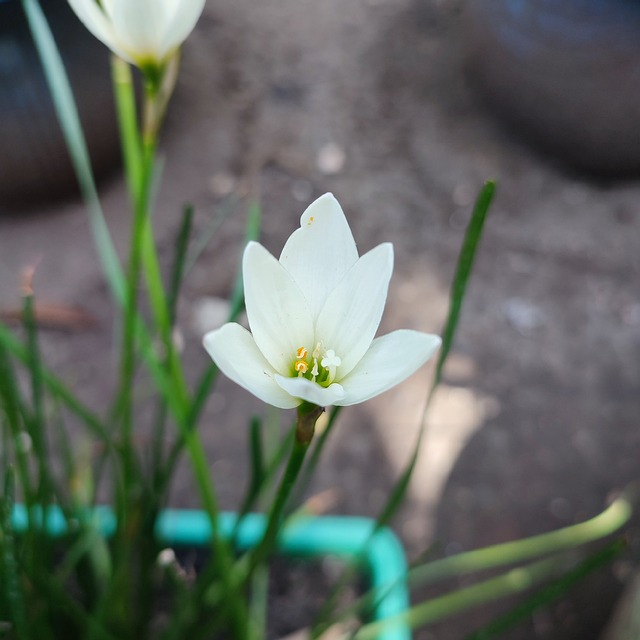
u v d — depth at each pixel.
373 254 0.21
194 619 0.36
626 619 0.46
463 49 0.97
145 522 0.34
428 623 0.53
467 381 0.69
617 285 0.79
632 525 0.60
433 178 0.88
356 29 1.06
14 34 0.69
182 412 0.28
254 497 0.30
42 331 0.71
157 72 0.26
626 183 0.89
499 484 0.62
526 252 0.81
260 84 0.97
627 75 0.79
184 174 0.85
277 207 0.83
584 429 0.66
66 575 0.32
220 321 0.72
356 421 0.65
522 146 0.92
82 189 0.82
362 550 0.33
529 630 0.54
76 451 0.57
